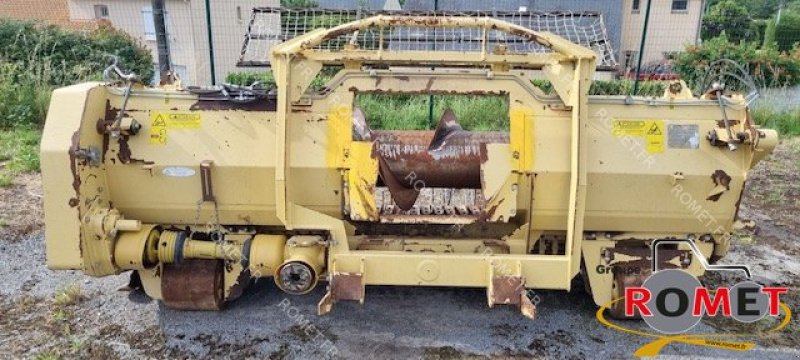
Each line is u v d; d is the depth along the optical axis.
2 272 4.30
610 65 4.37
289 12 4.88
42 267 4.40
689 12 20.27
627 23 19.80
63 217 3.08
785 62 14.96
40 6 20.77
